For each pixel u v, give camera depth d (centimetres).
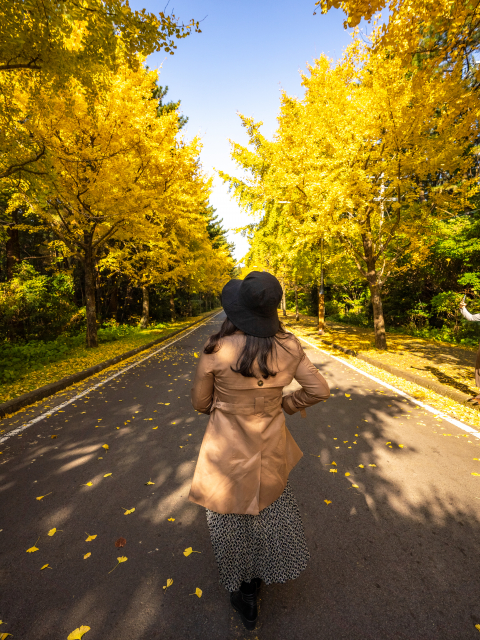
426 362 852
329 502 279
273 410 162
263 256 1944
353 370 820
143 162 965
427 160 840
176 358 1038
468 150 959
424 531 244
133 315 2328
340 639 166
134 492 297
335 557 220
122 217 969
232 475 158
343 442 399
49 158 545
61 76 443
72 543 235
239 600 179
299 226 1059
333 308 2831
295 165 1038
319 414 498
